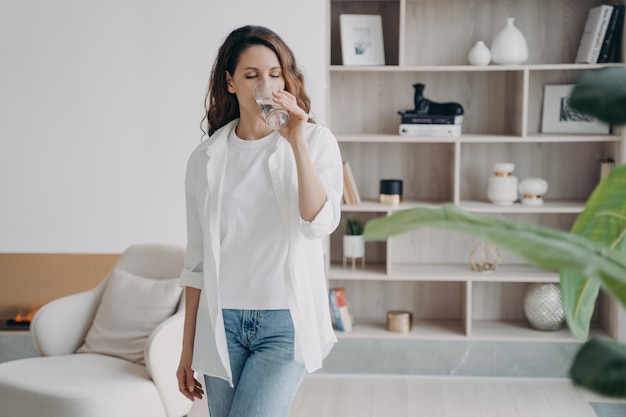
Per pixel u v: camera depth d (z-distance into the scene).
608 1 4.30
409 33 4.39
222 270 2.09
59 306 3.30
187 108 4.00
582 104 0.56
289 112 1.95
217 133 2.16
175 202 4.06
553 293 4.23
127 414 2.82
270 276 2.06
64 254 4.42
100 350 3.21
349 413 3.73
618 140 4.11
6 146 4.06
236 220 2.07
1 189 4.09
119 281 3.33
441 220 0.59
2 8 3.97
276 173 2.05
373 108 4.45
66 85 4.02
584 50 4.17
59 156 4.06
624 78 0.56
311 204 1.97
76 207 4.09
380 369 4.25
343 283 4.57
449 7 4.36
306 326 2.04
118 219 4.09
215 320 2.07
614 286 0.52
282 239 2.06
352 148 4.50
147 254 3.45
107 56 3.99
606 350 0.61
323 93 3.94
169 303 3.19
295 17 3.92
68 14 3.97
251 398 2.06
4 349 4.26
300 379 2.12
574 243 0.56
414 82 4.43
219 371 2.10
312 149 2.09
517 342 4.19
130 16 3.96
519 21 4.35
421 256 4.56
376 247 4.56
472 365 4.21
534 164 4.45
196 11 3.95
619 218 0.79
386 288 4.55
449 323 4.46
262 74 2.04
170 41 3.97
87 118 4.03
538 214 4.51
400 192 4.30
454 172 4.21
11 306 4.45
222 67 2.14
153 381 2.94
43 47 3.99
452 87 4.41
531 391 4.02
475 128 4.43
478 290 4.53
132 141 4.04
